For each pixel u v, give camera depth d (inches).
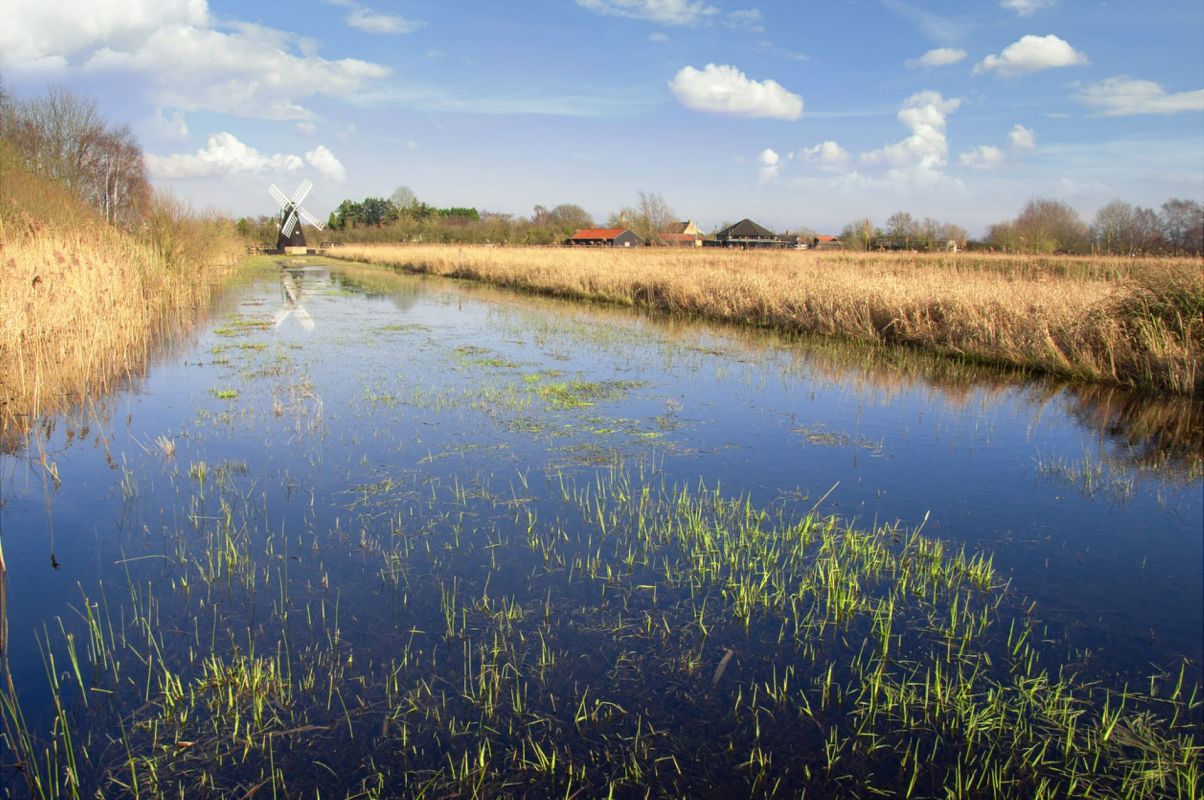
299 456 303.1
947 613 185.9
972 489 273.7
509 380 453.4
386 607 187.0
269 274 1537.9
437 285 1224.2
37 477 274.4
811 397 415.8
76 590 193.6
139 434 330.3
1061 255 1255.5
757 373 481.4
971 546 225.1
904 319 580.7
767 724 146.2
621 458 306.2
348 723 144.9
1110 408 392.8
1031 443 331.0
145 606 186.2
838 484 278.5
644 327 695.7
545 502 256.5
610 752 138.3
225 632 175.0
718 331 668.1
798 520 245.0
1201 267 480.1
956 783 128.3
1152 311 458.6
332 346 579.2
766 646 171.9
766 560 213.0
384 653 167.6
